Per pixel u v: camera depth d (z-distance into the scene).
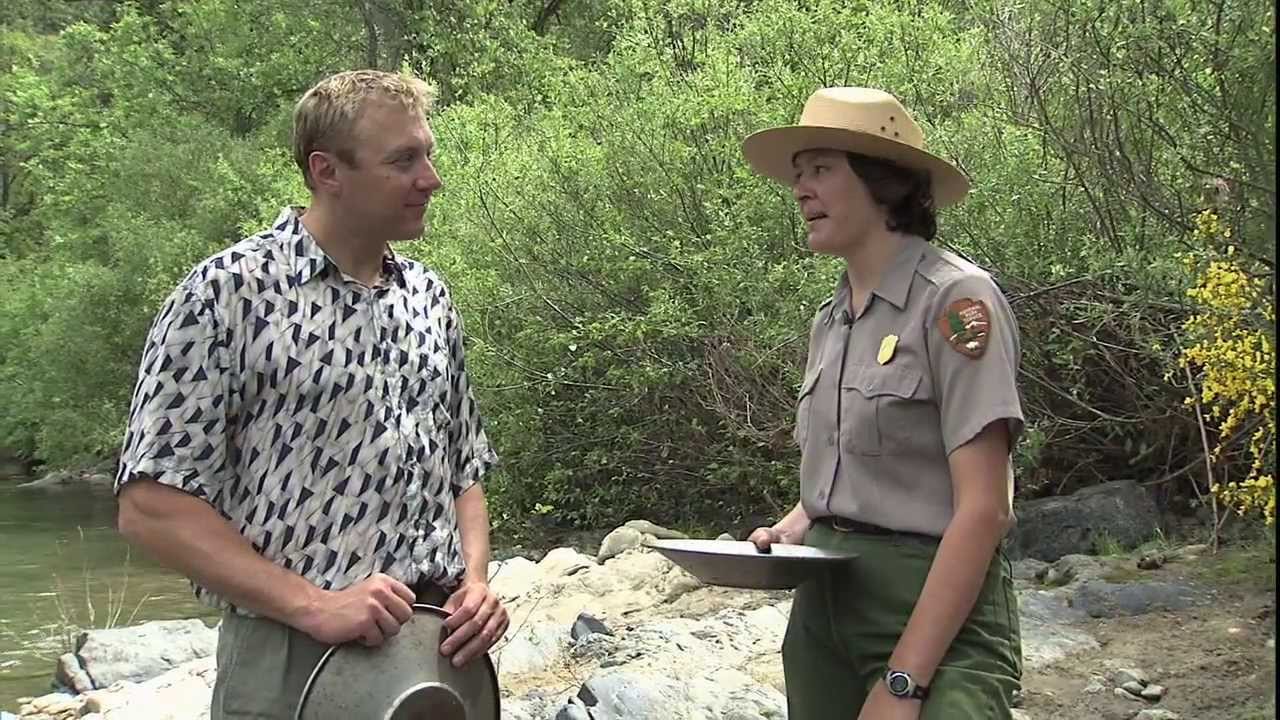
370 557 2.49
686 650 5.44
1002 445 2.51
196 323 2.39
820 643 2.82
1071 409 7.41
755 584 2.86
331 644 2.41
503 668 5.61
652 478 9.73
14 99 22.59
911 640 2.49
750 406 8.59
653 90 9.75
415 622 2.50
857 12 8.96
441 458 2.67
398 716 2.39
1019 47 7.37
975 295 2.54
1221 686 4.46
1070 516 6.70
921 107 8.22
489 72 16.78
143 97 20.70
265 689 2.45
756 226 8.52
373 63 18.67
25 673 7.51
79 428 19.92
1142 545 6.47
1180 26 6.29
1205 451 6.26
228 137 19.81
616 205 9.56
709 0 10.20
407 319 2.62
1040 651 4.94
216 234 18.48
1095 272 6.68
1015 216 7.29
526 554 9.52
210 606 2.60
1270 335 5.25
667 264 9.09
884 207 2.69
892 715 2.48
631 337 8.80
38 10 34.09
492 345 9.67
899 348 2.61
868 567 2.66
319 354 2.46
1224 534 6.42
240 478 2.46
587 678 5.30
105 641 7.09
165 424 2.36
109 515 15.91
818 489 2.76
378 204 2.50
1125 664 4.74
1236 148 5.98
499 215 10.09
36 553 12.32
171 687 6.04
